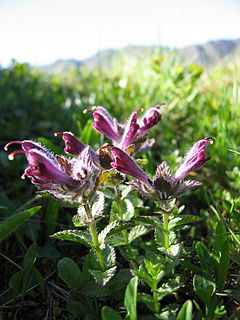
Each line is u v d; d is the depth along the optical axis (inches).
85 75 14.1
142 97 9.5
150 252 3.9
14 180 7.0
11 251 5.2
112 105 9.6
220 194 5.7
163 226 4.0
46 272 4.8
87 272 4.1
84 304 4.1
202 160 3.9
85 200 3.8
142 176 4.0
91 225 3.9
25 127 9.5
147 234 5.4
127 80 10.1
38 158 3.6
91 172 3.8
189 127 8.2
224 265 3.9
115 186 4.5
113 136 4.9
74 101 11.1
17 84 11.9
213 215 5.3
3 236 4.2
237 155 6.2
